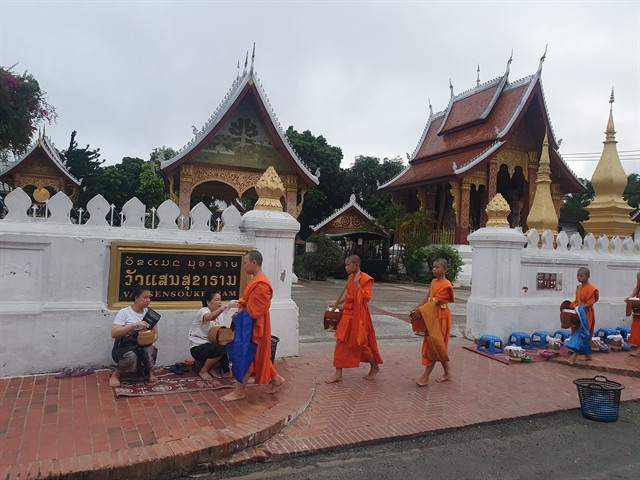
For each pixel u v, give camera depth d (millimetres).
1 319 5215
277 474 3795
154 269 5883
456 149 28125
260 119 19516
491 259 8586
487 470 4035
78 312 5531
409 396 5613
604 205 11102
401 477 3842
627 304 8148
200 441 3863
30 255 5418
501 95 27375
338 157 37781
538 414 5289
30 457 3451
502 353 7887
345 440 4316
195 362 5621
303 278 24344
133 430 4008
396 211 28109
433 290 6121
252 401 4887
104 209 5805
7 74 16922
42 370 5398
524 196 27172
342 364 5828
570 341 7445
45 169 23234
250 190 19500
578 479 3928
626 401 5934
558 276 9188
